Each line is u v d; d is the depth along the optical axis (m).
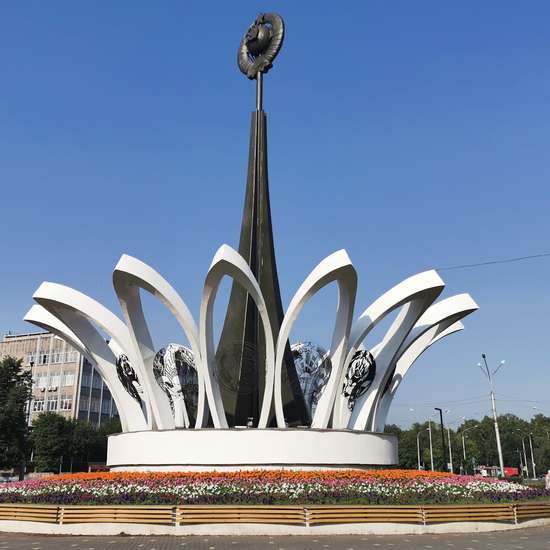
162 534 13.37
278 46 27.83
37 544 12.09
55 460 57.75
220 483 15.94
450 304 23.38
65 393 70.56
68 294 22.14
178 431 19.80
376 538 13.03
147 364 21.50
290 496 14.91
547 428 107.75
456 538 13.19
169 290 20.53
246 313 24.16
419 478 17.91
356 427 22.45
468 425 117.00
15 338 75.56
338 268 19.27
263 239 25.72
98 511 13.66
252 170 26.83
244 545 11.80
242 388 23.16
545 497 17.58
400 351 23.53
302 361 23.66
